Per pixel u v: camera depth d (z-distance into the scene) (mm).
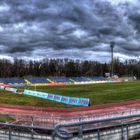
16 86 91188
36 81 122250
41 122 28984
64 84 106188
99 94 69125
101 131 15273
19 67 185875
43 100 60406
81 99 53562
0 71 172875
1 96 66438
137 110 38844
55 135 9750
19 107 51531
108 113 35594
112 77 159000
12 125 12180
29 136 14562
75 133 11375
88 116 32500
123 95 66625
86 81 133500
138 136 16516
